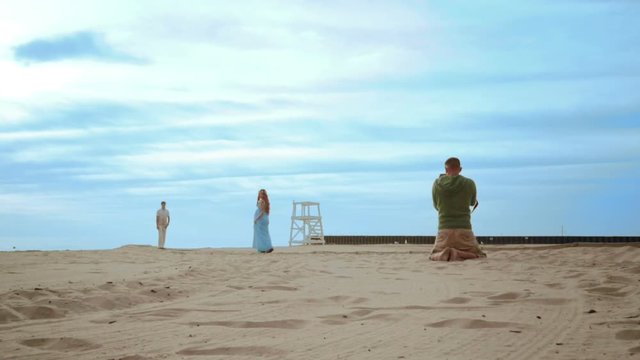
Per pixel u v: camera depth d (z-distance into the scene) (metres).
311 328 5.48
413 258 16.34
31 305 6.46
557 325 5.46
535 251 16.66
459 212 15.49
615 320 5.62
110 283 8.44
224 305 7.09
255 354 4.43
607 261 12.95
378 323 5.71
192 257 16.58
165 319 6.09
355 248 23.45
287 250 22.84
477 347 4.55
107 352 4.57
